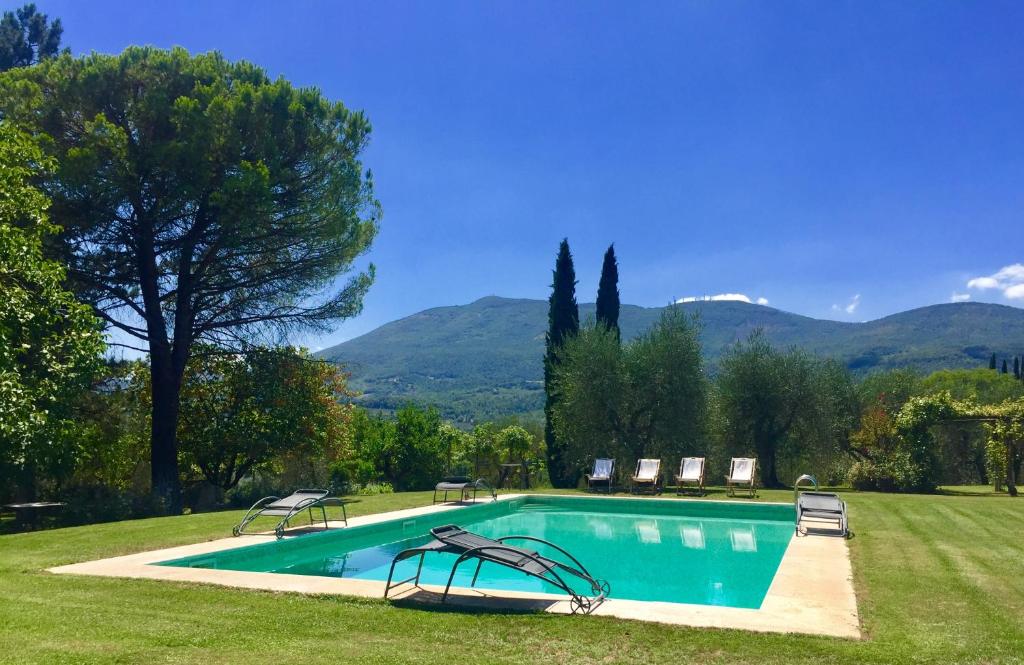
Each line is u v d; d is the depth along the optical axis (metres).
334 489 21.00
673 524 13.27
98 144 14.00
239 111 15.06
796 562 7.46
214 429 17.81
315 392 19.48
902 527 10.19
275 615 5.27
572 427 22.41
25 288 10.21
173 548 8.83
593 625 4.93
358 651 4.38
